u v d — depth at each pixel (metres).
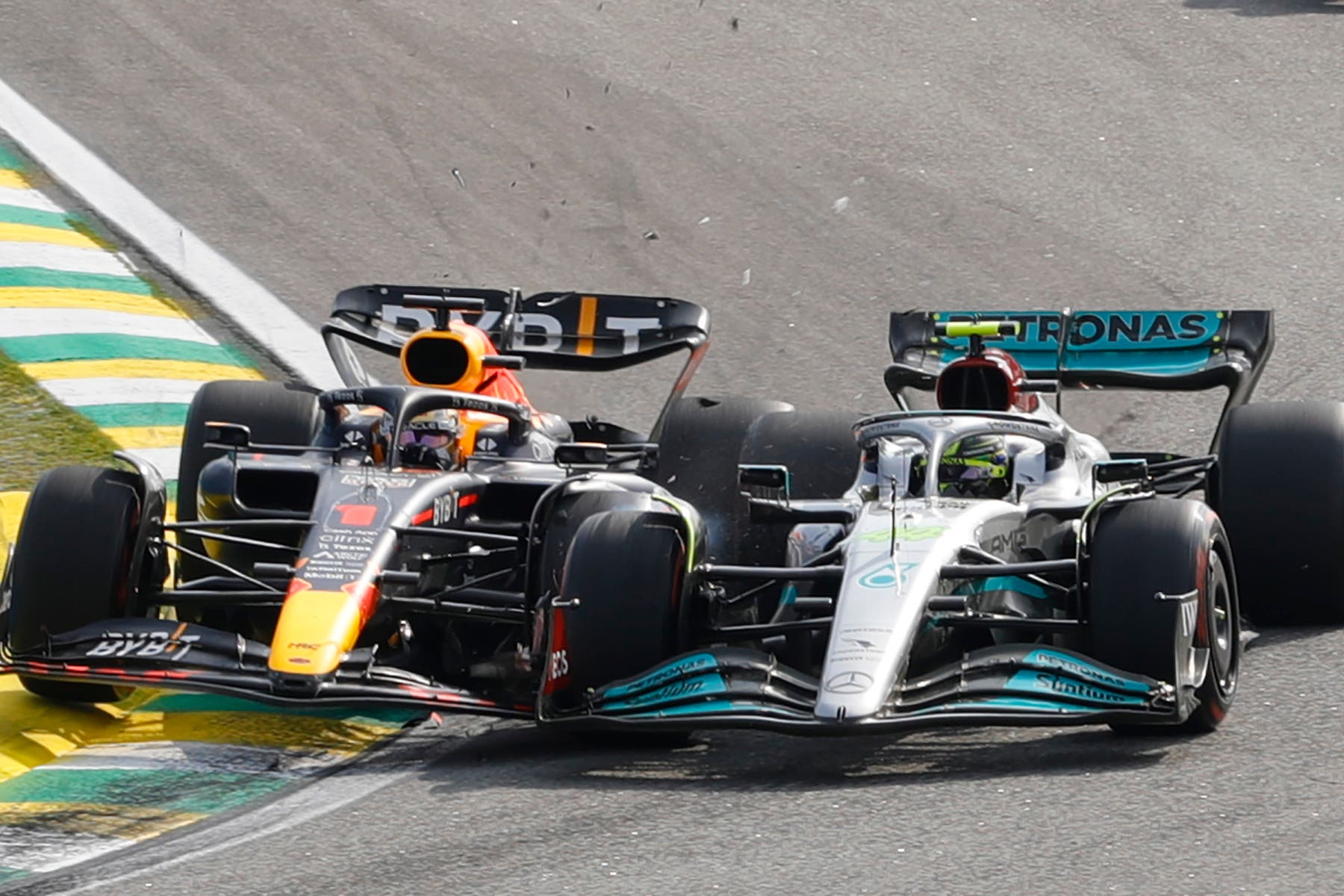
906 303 55.62
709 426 37.69
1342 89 71.12
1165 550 25.89
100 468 30.11
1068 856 21.25
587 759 27.33
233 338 51.12
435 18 75.94
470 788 25.72
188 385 47.59
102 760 28.17
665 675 26.73
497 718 28.39
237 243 57.50
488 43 73.88
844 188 63.66
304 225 59.31
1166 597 25.53
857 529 28.23
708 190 63.44
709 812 23.75
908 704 25.12
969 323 36.75
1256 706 27.69
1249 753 25.20
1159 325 37.25
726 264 58.38
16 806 25.86
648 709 26.31
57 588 28.70
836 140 67.19
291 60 71.31
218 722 30.06
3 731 29.11
